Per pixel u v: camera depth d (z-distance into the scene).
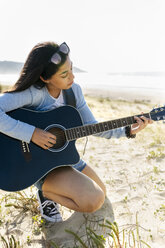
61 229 2.54
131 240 2.25
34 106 2.59
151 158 4.39
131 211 2.74
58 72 2.36
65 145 2.63
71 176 2.49
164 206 2.72
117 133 2.99
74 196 2.39
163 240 2.22
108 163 4.31
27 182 2.43
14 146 2.44
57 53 2.29
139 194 3.10
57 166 2.52
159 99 42.22
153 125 8.09
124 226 2.49
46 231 2.51
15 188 2.40
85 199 2.37
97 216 2.69
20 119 2.50
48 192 2.56
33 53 2.34
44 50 2.30
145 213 2.69
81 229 2.52
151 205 2.83
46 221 2.68
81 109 2.99
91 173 3.01
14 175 2.41
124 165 4.16
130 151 4.97
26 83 2.36
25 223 2.66
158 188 3.20
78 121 2.70
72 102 2.81
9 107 2.39
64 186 2.43
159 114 2.90
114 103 27.09
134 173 3.78
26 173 2.43
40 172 2.46
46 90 2.57
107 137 3.04
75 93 2.88
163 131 6.60
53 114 2.61
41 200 2.73
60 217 2.68
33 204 2.86
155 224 2.47
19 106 2.47
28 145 2.46
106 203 2.95
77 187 2.41
